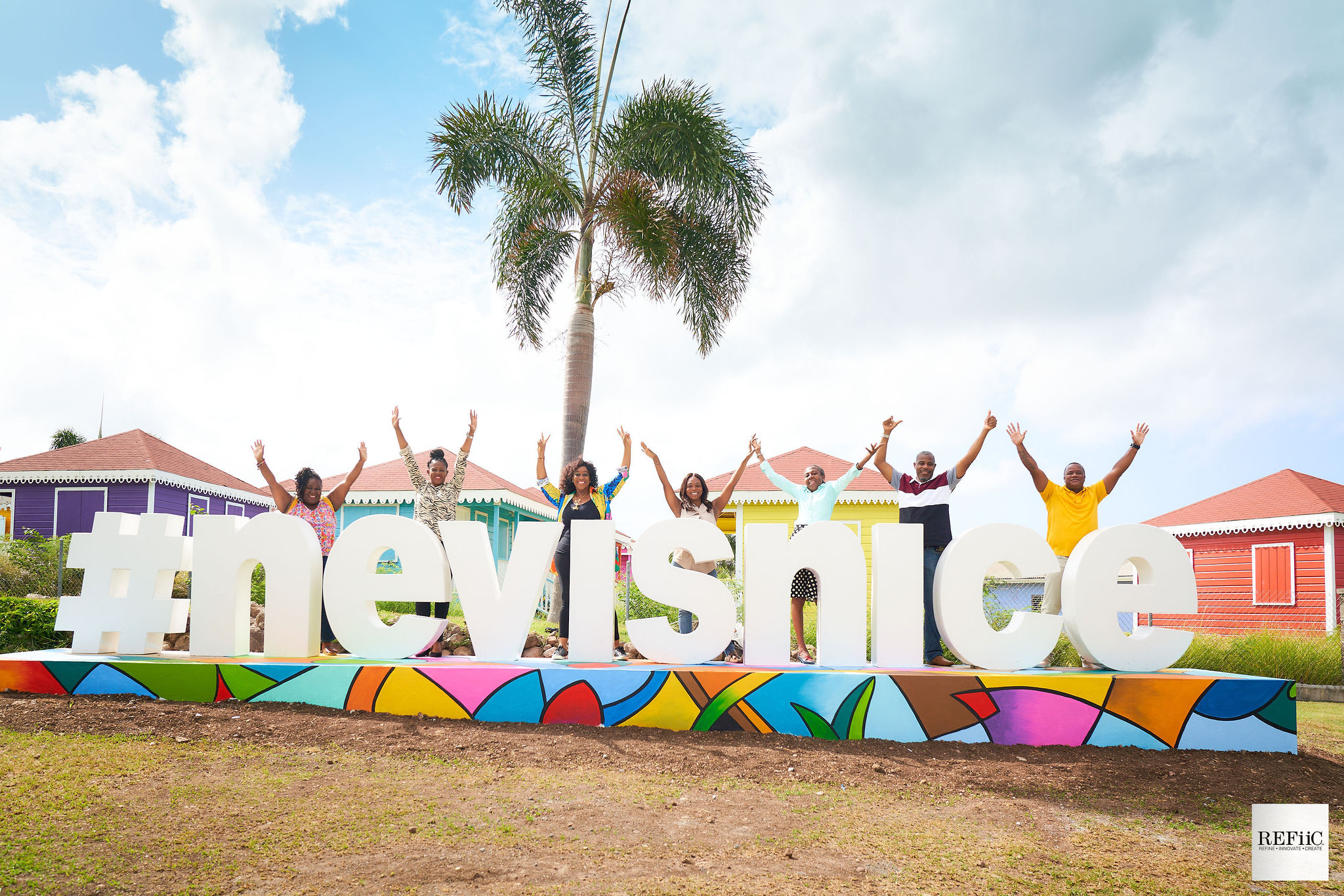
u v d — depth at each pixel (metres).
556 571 6.90
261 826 3.73
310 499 7.08
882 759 5.13
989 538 6.00
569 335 10.95
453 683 5.77
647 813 4.11
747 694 5.62
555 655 6.82
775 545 6.12
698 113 10.43
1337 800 4.68
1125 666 5.90
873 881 3.33
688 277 11.15
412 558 6.30
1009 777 4.89
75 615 6.37
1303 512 16.14
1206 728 5.62
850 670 5.78
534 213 11.19
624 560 21.16
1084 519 6.65
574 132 11.38
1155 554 5.99
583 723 5.66
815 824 4.03
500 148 10.46
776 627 6.05
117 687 5.98
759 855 3.59
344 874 3.23
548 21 11.27
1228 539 17.58
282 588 6.24
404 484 17.39
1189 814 4.36
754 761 5.02
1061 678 5.63
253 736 5.13
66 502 18.22
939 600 6.00
